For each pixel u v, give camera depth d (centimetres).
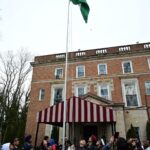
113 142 783
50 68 2480
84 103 1201
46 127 2125
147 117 1908
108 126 1794
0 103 2661
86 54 2428
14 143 759
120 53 2281
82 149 745
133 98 2053
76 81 2294
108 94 2128
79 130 1833
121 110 1775
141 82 2092
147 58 2184
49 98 2288
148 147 858
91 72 2289
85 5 1077
